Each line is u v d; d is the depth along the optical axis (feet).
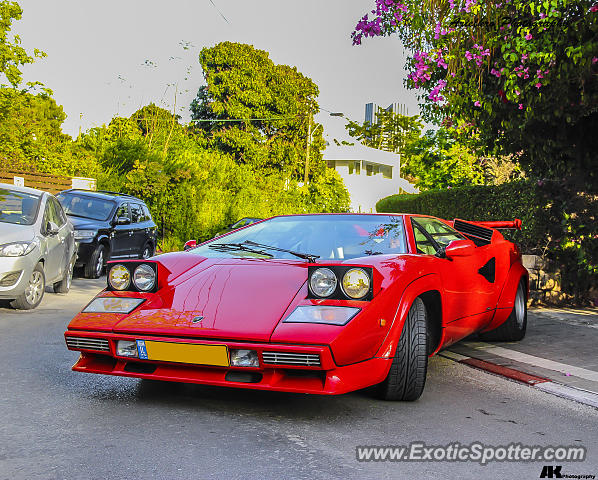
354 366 10.97
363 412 11.91
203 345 10.66
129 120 92.79
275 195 104.32
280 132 141.18
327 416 11.53
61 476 8.30
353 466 9.12
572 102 19.16
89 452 9.23
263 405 12.05
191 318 11.23
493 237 19.36
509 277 19.15
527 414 12.45
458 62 20.77
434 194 45.68
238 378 10.91
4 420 10.71
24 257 23.43
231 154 131.44
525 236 31.07
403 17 22.34
